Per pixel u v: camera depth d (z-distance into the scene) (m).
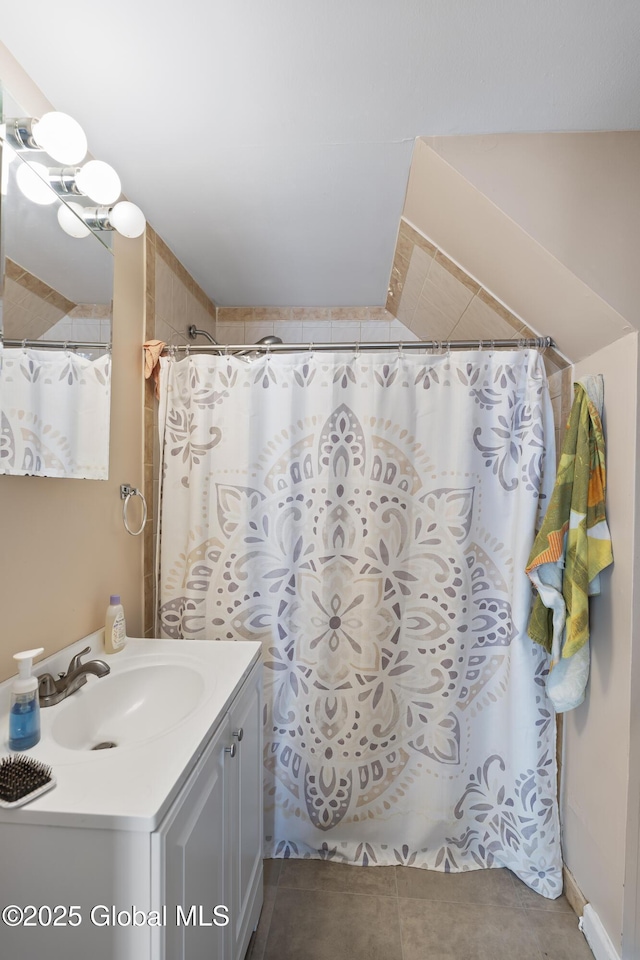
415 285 2.08
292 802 1.64
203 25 0.97
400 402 1.58
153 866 0.72
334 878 1.57
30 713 0.91
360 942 1.36
